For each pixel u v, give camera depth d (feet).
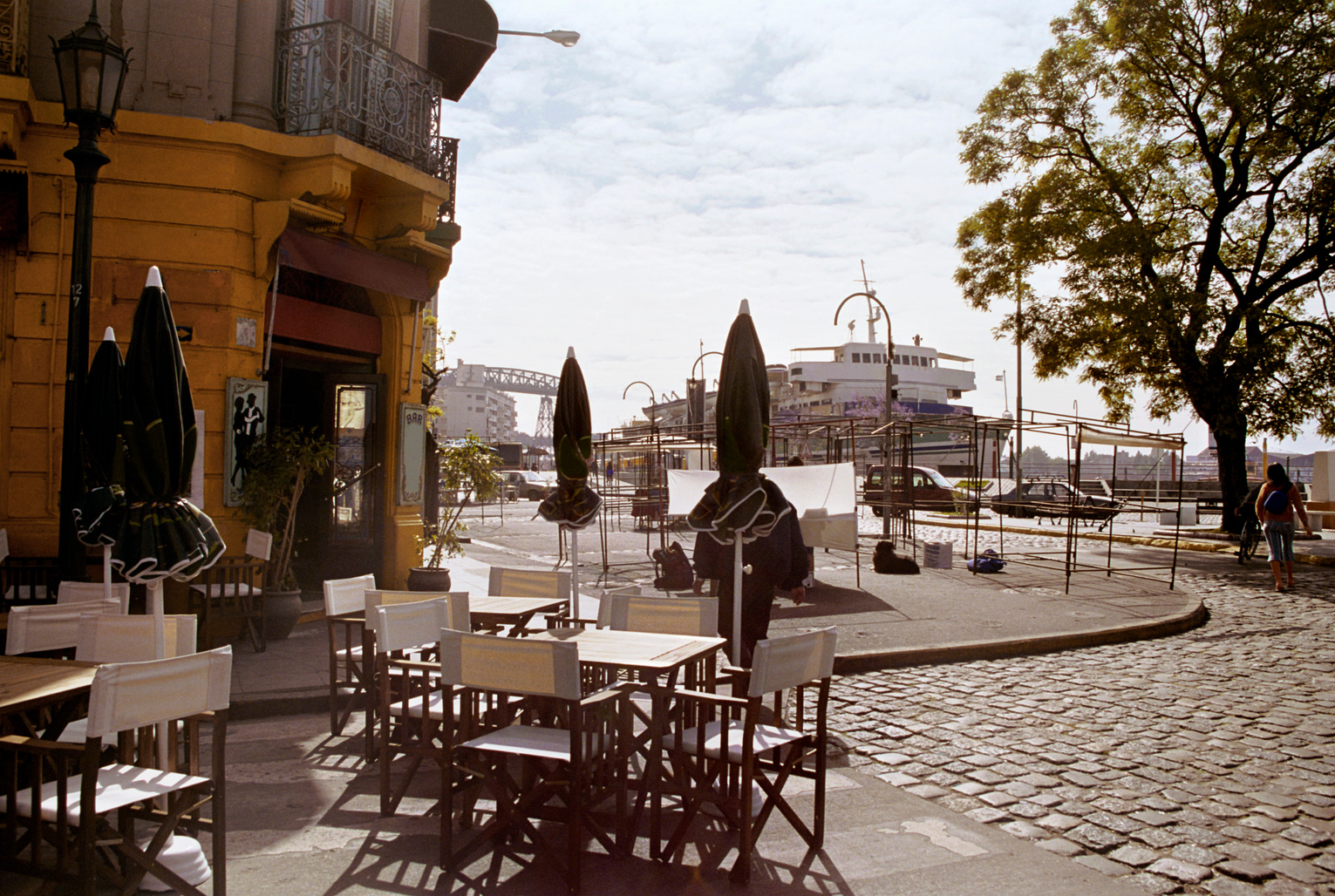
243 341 32.14
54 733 14.11
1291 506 47.21
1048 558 62.34
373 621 18.62
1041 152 78.48
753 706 12.85
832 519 45.03
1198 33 72.02
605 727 15.83
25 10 29.17
